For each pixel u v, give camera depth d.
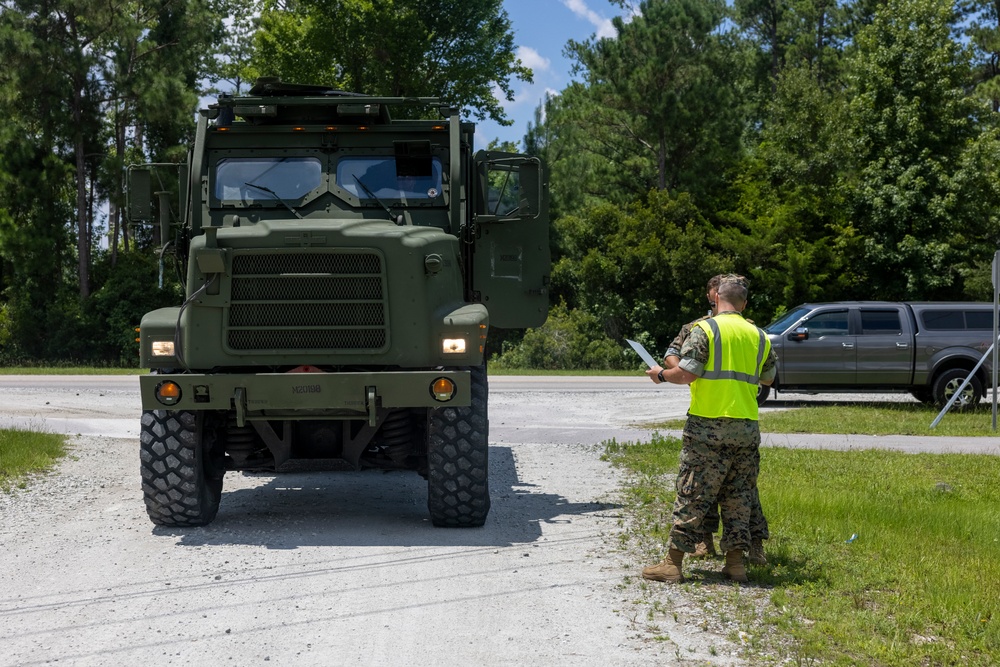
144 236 46.84
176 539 7.50
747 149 49.72
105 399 18.62
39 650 5.03
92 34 40.75
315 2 42.19
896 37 37.81
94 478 10.26
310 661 4.88
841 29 59.12
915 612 5.57
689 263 40.28
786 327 18.55
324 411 7.41
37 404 17.64
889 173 37.59
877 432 14.39
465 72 44.53
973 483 10.18
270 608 5.72
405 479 10.64
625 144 45.81
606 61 43.12
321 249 7.31
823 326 18.47
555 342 39.41
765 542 7.20
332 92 9.05
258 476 10.77
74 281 46.69
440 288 7.59
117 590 6.10
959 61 38.19
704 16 42.47
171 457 7.60
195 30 43.44
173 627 5.39
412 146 8.67
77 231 46.34
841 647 5.06
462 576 6.41
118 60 40.62
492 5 44.72
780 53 60.00
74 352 42.12
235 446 8.12
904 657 4.87
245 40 53.62
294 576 6.41
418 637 5.23
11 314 42.44
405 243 7.39
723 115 43.03
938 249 36.09
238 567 6.65
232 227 7.43
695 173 43.06
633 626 5.40
